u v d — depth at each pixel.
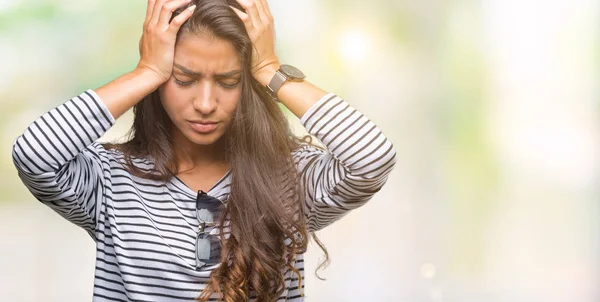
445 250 8.29
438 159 10.59
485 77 11.19
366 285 7.18
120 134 8.73
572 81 11.34
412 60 10.91
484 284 7.33
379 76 10.84
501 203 10.09
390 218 9.16
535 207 9.95
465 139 10.87
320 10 10.83
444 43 10.95
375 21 10.84
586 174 10.73
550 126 11.24
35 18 10.43
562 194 10.43
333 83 10.89
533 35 11.37
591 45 11.40
